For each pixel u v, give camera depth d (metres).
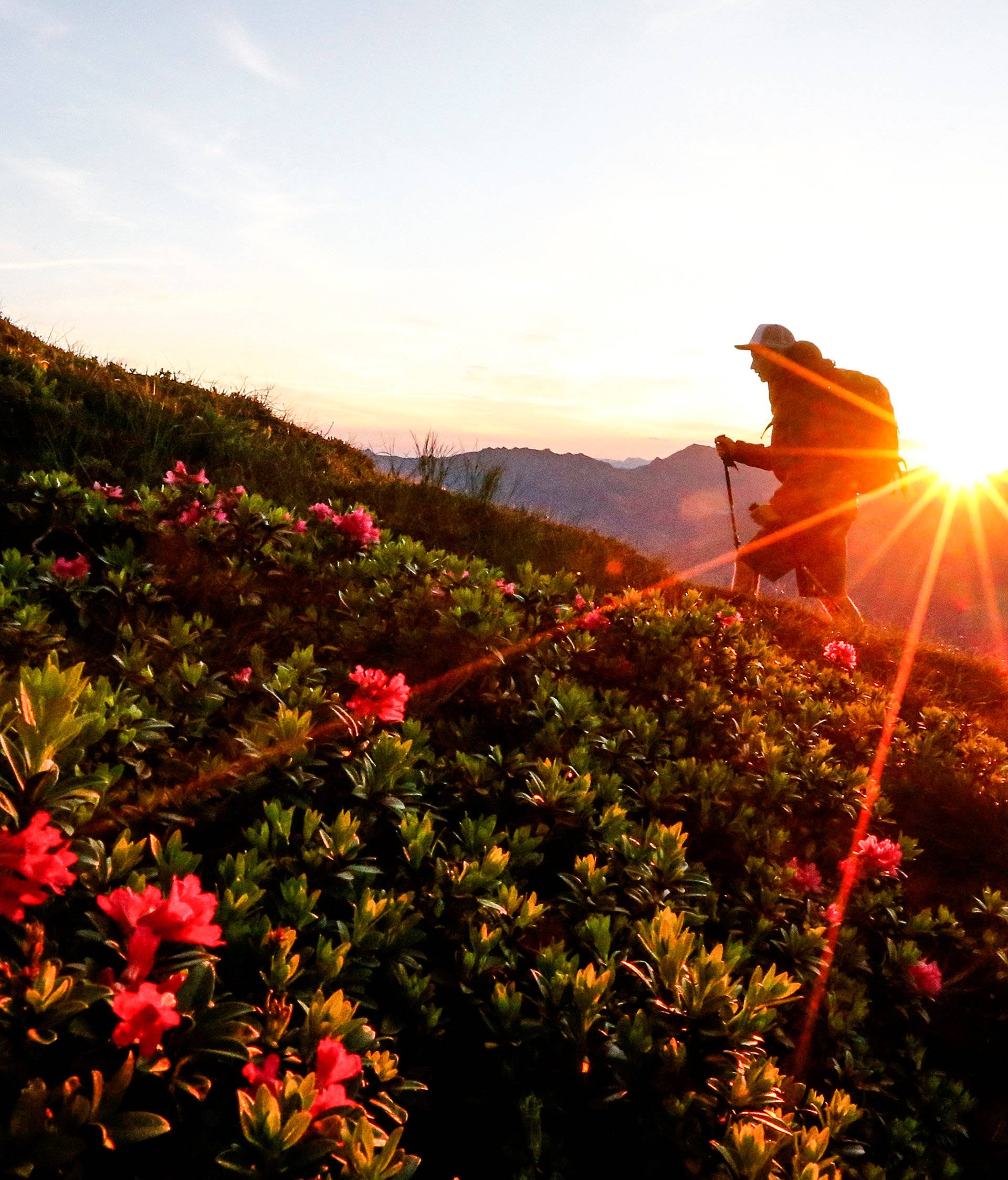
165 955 1.51
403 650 4.36
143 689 3.03
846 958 3.27
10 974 1.36
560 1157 1.89
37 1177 1.23
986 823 5.20
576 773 3.34
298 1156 1.34
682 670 5.45
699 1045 1.95
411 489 8.91
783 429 9.40
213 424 8.05
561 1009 2.03
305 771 2.61
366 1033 1.67
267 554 4.85
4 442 6.13
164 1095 1.48
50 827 1.67
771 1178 1.73
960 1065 3.32
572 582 5.76
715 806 3.80
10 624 3.11
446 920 2.31
